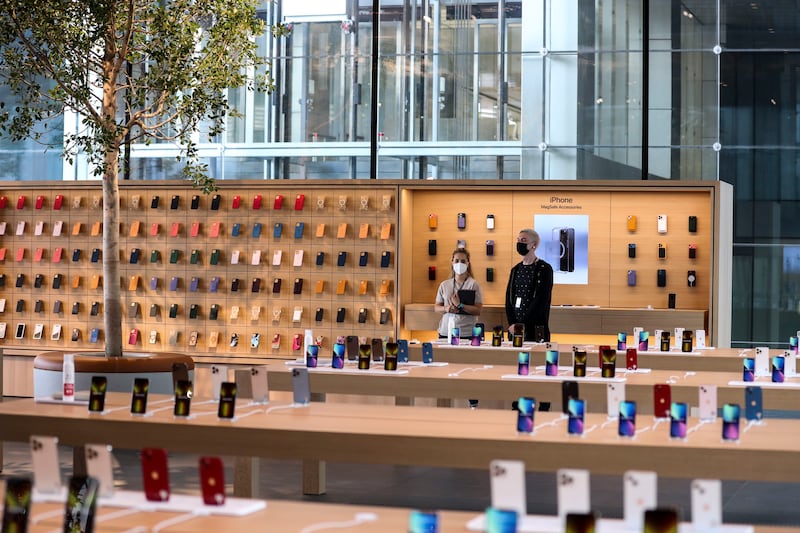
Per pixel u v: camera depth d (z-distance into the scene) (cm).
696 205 1180
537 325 1045
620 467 472
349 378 725
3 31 948
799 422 546
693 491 338
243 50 1019
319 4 1562
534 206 1205
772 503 756
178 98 1016
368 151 1552
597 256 1198
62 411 566
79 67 949
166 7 1055
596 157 1535
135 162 1548
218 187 1212
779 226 1631
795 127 1628
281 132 1564
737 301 1655
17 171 1542
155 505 361
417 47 1556
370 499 752
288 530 330
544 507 723
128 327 1231
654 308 1184
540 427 518
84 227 1240
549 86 1539
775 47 1630
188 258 1218
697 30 1554
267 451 512
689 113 1553
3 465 845
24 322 1253
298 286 1188
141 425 532
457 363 916
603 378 714
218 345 1211
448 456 489
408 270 1205
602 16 1535
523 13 1543
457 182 1179
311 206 1193
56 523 337
